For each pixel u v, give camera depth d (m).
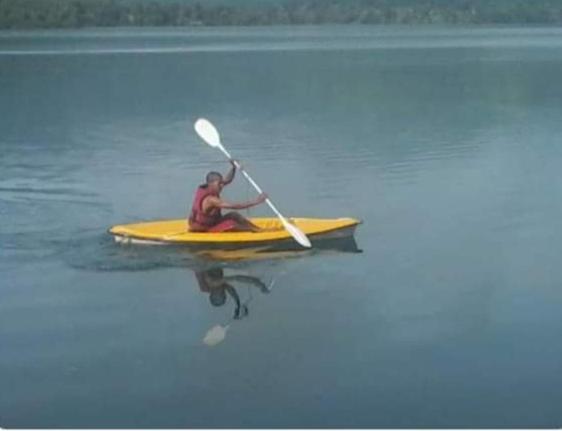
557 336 8.36
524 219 11.98
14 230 11.48
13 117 21.20
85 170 15.17
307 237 10.75
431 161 15.70
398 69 32.09
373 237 11.27
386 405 7.30
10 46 43.28
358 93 25.50
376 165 15.37
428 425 6.94
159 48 42.25
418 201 12.97
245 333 8.55
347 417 7.12
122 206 12.74
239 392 7.52
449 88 26.62
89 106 23.03
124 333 8.61
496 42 46.06
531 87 26.61
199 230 10.62
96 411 7.23
